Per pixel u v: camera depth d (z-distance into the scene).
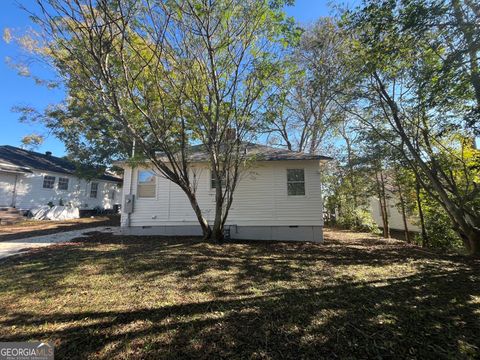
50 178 17.70
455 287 4.29
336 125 11.55
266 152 10.41
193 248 7.27
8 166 14.74
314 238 9.59
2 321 3.04
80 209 19.88
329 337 2.74
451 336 2.77
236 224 9.92
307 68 8.63
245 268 5.40
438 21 4.26
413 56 5.89
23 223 13.82
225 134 7.85
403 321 3.09
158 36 5.39
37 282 4.37
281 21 5.63
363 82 7.70
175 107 6.60
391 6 4.61
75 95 6.80
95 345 2.58
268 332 2.83
